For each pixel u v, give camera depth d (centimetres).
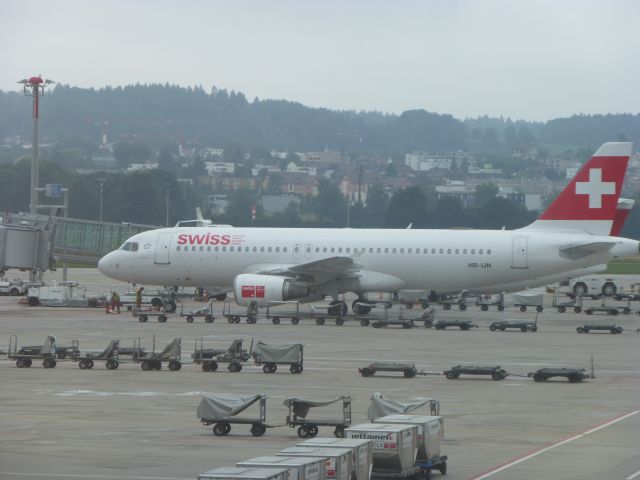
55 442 4575
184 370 7119
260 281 10719
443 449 4475
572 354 8106
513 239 11181
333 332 9719
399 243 11331
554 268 11138
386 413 4719
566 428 4966
